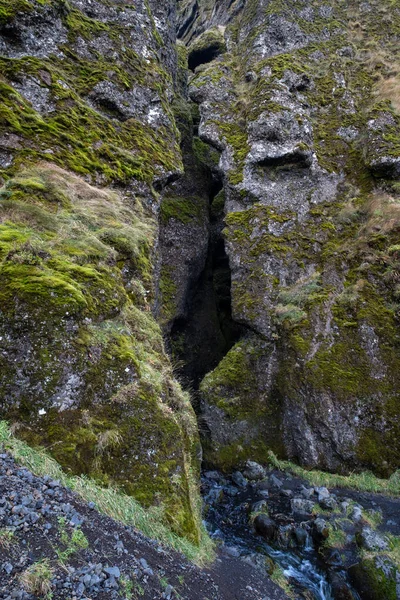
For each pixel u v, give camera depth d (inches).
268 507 337.7
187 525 210.7
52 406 186.2
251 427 433.4
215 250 697.0
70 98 366.6
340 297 445.4
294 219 507.5
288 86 569.6
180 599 152.3
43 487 155.0
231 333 622.2
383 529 298.4
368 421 389.1
